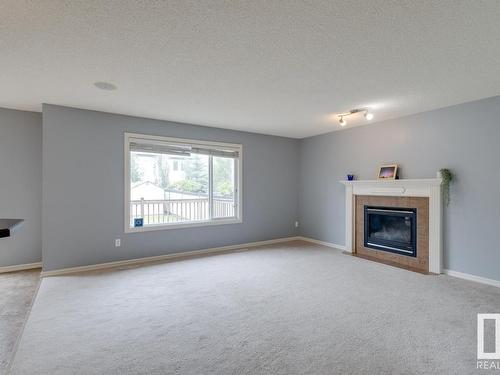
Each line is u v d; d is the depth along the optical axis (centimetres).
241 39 216
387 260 461
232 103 379
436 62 255
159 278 371
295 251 523
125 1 169
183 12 181
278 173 608
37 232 435
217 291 326
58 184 390
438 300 301
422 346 215
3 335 240
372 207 488
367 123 493
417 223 421
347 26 198
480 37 212
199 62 256
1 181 413
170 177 520
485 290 329
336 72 278
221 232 534
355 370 187
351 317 262
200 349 212
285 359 199
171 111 418
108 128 424
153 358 200
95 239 415
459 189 380
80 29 201
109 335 231
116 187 431
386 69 271
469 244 369
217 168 553
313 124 502
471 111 368
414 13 182
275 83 308
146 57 246
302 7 176
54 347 213
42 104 382
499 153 344
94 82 304
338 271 402
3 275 396
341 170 547
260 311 275
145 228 456
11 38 213
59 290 328
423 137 420
